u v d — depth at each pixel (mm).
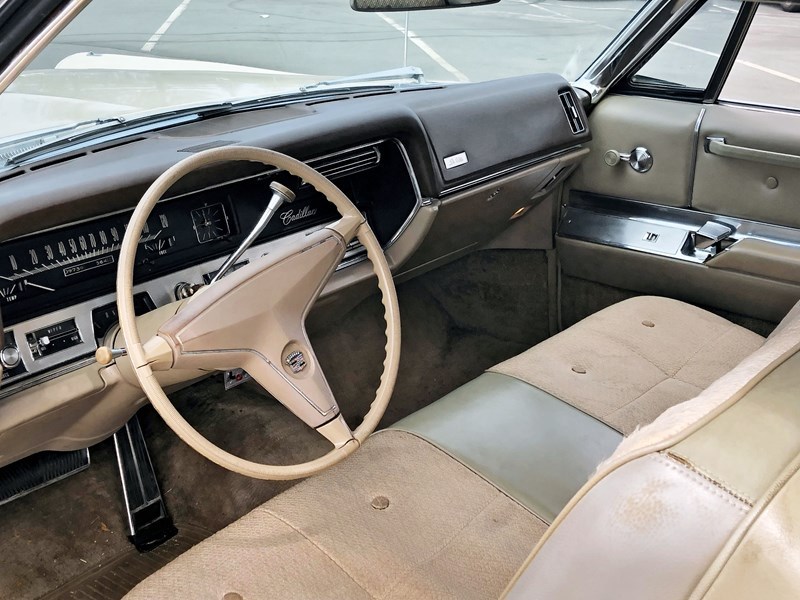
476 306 2703
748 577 582
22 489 1850
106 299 1496
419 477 1288
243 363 1273
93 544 1802
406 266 2170
